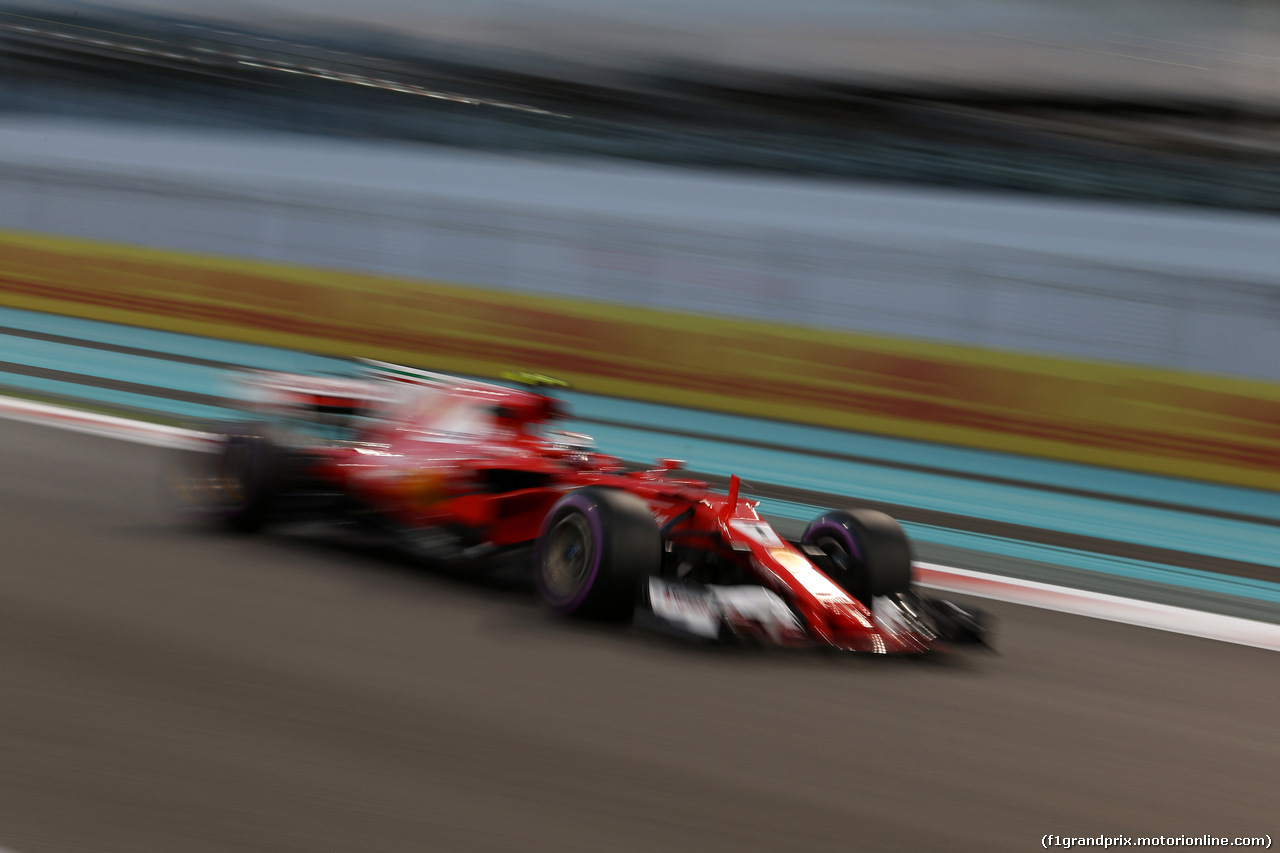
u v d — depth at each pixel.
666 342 49.44
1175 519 37.31
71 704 13.83
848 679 17.16
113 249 56.88
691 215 72.12
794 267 55.75
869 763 14.16
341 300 53.75
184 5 103.69
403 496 21.75
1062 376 44.53
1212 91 91.56
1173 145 86.44
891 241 55.12
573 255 58.59
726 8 103.00
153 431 35.25
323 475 23.19
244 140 82.94
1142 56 96.50
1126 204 75.81
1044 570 29.02
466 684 15.49
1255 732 17.34
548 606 18.78
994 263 53.19
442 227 60.25
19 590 17.97
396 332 53.12
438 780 12.65
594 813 12.24
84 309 57.41
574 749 13.71
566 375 51.00
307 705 14.38
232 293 55.19
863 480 39.47
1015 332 52.31
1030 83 93.69
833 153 87.25
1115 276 50.97
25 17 101.38
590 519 18.19
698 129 90.12
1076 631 22.59
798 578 18.33
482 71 97.00
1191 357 49.59
